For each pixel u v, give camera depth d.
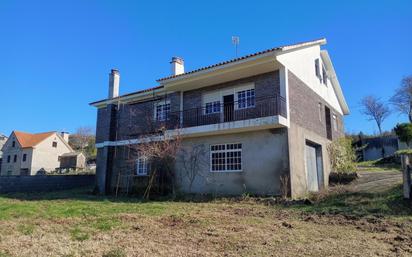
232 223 7.95
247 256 5.08
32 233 6.61
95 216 8.98
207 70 14.82
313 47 18.44
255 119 13.22
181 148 16.22
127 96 19.62
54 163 53.47
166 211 10.08
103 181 19.47
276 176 13.06
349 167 18.30
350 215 8.84
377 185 12.97
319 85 18.81
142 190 17.08
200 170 15.37
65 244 5.68
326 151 18.34
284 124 13.00
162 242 5.98
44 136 54.00
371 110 53.41
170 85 16.69
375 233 6.95
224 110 15.77
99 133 20.91
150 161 16.75
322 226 7.77
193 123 16.55
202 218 8.59
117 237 6.34
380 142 31.92
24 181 20.59
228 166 14.63
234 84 15.57
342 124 23.89
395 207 9.12
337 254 5.21
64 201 14.05
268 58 13.29
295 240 6.17
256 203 11.99
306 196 12.59
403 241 6.14
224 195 14.02
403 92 45.22
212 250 5.43
